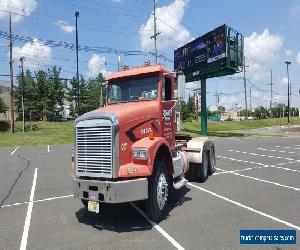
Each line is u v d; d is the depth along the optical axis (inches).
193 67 1743.4
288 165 704.4
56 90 2726.4
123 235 291.1
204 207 373.4
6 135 1648.6
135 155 306.8
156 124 354.0
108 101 388.8
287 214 346.6
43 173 621.3
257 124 3260.3
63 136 1615.4
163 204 334.3
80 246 268.8
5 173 634.8
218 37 1541.6
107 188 290.0
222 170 634.2
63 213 359.9
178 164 385.4
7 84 2940.5
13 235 297.4
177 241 275.4
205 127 1752.0
